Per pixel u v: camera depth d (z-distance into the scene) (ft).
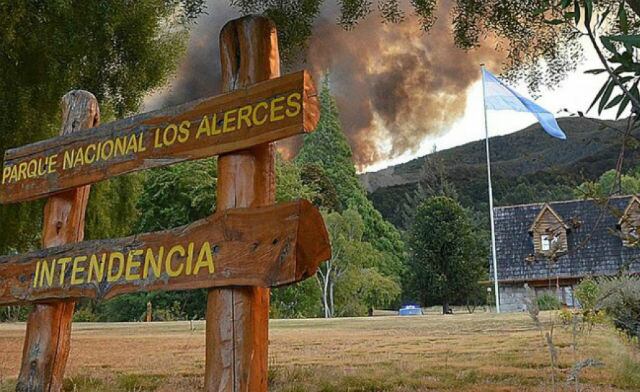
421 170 183.93
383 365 18.42
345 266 77.25
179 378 17.51
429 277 103.40
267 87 8.95
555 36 12.74
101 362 20.30
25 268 11.59
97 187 35.40
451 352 20.58
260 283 8.22
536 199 72.28
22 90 18.71
